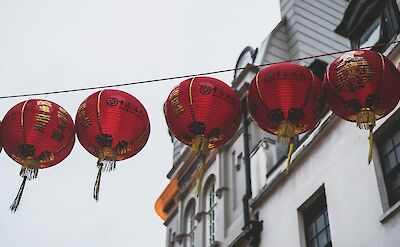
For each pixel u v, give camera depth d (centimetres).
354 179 1490
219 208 2202
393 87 957
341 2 2809
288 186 1769
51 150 1016
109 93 1027
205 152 1000
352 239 1417
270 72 987
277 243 1711
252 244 1808
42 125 1002
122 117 1003
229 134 1012
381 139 1475
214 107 989
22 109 1013
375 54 973
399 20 1594
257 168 2005
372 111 952
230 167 2292
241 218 2025
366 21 1791
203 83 1005
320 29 2609
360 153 1507
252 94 995
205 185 2402
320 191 1622
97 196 975
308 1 2706
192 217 2455
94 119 1002
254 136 2189
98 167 994
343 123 1616
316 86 980
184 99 994
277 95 968
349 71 949
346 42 2627
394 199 1373
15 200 983
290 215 1702
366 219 1399
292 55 2488
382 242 1328
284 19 2655
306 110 968
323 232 1571
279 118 969
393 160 1412
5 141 1011
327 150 1644
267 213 1825
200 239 2253
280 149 1986
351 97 952
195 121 988
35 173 1009
